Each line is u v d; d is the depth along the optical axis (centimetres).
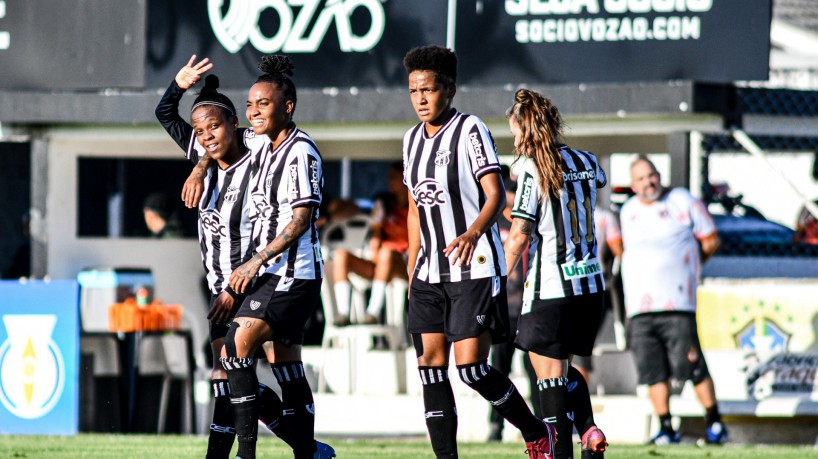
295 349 2053
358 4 3722
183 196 2016
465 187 1920
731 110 3491
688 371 3141
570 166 2020
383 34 3703
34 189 4181
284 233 1923
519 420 2003
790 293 3322
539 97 2025
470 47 3616
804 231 4056
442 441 1967
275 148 1972
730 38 3403
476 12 3612
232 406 1975
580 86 3519
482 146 1900
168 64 3884
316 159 1958
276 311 1942
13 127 4112
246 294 1994
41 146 4141
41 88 4019
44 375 3331
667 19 3450
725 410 3297
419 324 1977
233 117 2012
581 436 2123
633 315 3178
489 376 1953
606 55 3503
